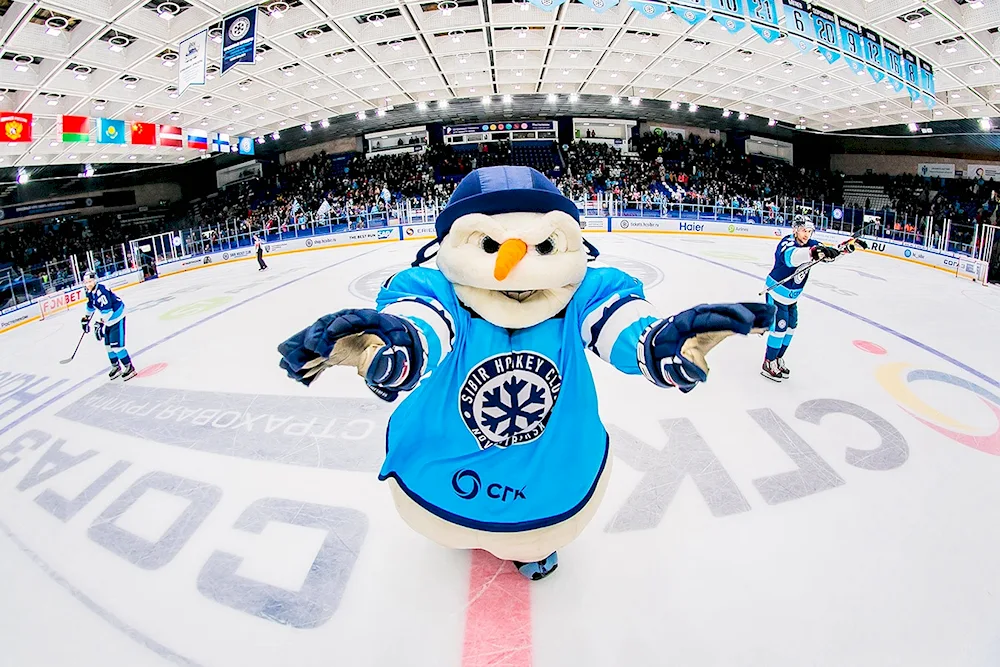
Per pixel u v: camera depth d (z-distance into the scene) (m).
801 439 3.98
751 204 24.03
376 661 2.17
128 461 4.14
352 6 13.27
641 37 16.73
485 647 2.21
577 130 30.48
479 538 1.80
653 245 17.52
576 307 1.61
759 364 5.70
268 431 4.51
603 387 5.15
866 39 10.75
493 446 1.70
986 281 10.60
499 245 1.43
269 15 13.70
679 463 3.66
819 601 2.41
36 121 17.17
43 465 4.22
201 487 3.67
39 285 14.68
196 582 2.73
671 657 2.13
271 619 2.44
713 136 31.94
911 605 2.39
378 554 2.83
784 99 22.83
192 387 5.79
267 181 32.25
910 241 15.02
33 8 10.61
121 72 14.44
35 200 27.14
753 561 2.68
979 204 25.47
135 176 30.66
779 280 4.91
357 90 21.59
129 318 10.22
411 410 1.75
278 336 7.90
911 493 3.27
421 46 16.55
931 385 5.04
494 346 1.57
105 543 3.13
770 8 8.58
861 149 31.12
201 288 13.84
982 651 2.14
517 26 15.21
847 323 7.27
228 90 18.38
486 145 30.78
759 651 2.15
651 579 2.56
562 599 2.44
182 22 12.74
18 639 2.45
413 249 18.95
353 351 1.17
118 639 2.41
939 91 19.02
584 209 23.56
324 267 15.98
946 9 12.44
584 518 1.87
